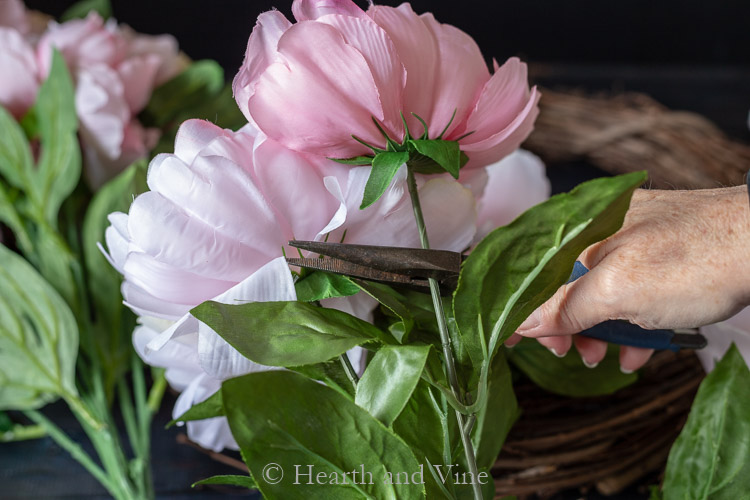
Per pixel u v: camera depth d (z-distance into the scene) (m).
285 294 0.46
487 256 0.44
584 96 1.26
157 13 1.64
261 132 0.47
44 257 0.79
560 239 0.42
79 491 0.75
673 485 0.56
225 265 0.46
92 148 0.83
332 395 0.45
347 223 0.48
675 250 0.47
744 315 0.62
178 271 0.47
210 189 0.45
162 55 0.94
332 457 0.45
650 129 1.04
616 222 0.43
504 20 1.72
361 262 0.46
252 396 0.44
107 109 0.81
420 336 0.49
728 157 0.99
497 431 0.54
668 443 0.70
